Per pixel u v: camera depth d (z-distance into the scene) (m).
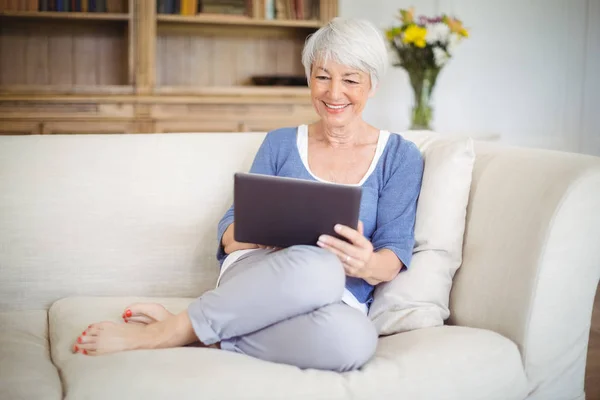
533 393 1.66
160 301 1.95
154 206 2.07
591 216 1.65
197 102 4.14
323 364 1.51
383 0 4.82
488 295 1.72
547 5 5.14
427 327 1.74
